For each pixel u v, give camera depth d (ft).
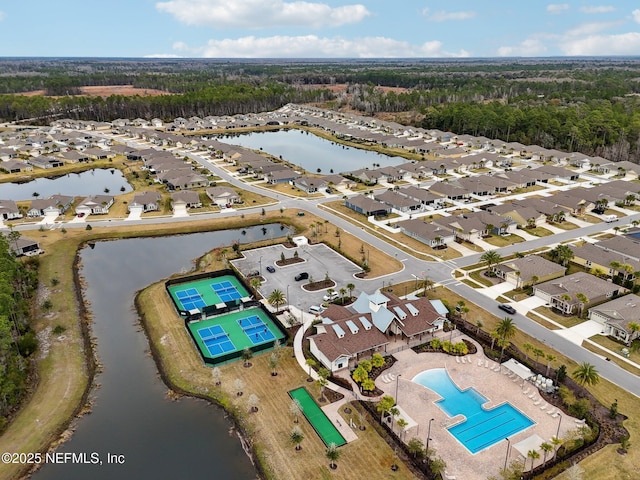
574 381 213.05
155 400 209.26
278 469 170.19
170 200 483.51
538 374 218.38
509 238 385.70
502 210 424.05
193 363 230.48
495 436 185.26
